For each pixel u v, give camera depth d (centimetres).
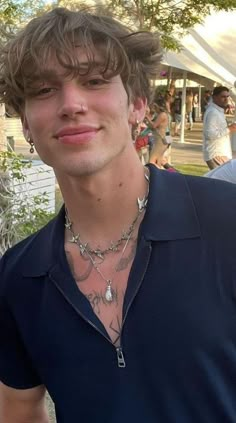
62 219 138
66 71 118
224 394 115
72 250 133
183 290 117
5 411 154
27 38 121
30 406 152
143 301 118
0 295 138
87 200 127
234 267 118
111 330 121
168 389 116
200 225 123
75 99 116
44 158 125
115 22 129
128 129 126
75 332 124
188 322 116
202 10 895
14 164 480
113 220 129
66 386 125
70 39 118
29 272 133
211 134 882
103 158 119
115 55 121
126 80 124
